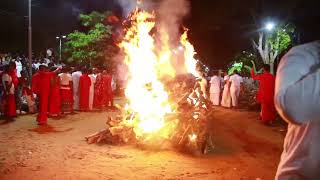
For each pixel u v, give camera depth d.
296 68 1.85
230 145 9.80
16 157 8.00
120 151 8.66
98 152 8.55
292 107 1.76
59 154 8.33
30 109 14.77
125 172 7.04
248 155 8.73
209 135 9.19
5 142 9.48
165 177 6.79
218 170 7.34
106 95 17.53
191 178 6.77
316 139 1.83
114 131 9.36
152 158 8.08
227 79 19.72
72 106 15.46
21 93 14.70
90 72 17.23
